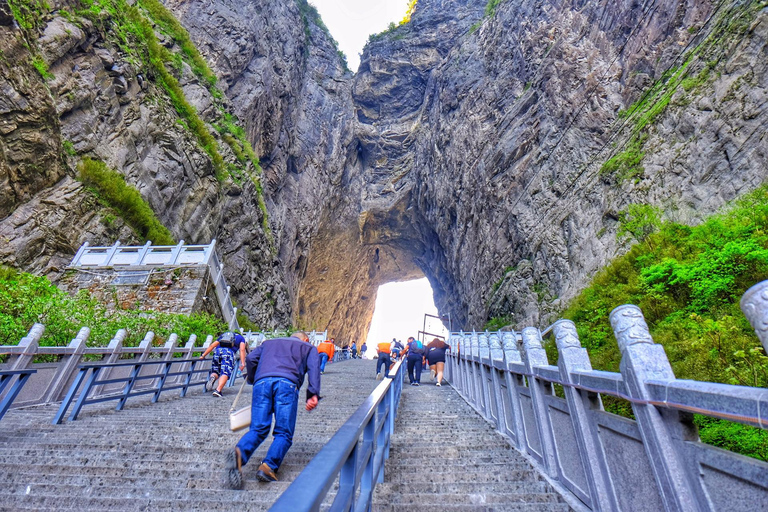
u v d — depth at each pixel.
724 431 3.11
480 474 3.41
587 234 20.88
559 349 3.11
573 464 2.95
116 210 17.98
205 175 25.56
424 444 4.38
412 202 50.38
